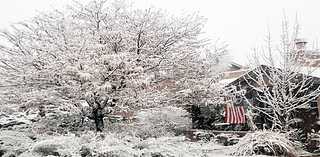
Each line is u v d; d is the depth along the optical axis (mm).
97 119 7918
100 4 7602
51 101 6965
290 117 10414
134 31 7703
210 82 7898
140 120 11117
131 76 6512
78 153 5633
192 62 8102
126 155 5883
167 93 8516
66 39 7844
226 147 10008
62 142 5770
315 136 10500
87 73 6000
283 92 10328
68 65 6652
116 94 7172
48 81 7297
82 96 7102
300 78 11141
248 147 7977
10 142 6426
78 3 7574
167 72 8062
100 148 5605
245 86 12094
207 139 11719
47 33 8141
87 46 6922
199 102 8406
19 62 7312
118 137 7336
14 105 7195
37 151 6176
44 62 7117
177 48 8328
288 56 10594
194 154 7207
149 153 6270
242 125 12758
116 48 7109
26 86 7270
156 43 7965
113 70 6371
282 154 7867
